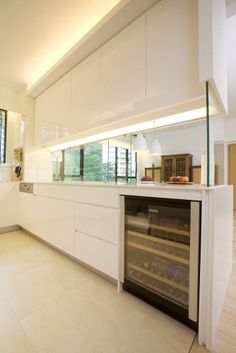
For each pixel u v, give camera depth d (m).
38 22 1.91
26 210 2.94
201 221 1.07
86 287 1.56
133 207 1.46
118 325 1.17
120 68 1.82
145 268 1.44
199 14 1.10
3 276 1.73
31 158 3.28
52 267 1.91
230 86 3.15
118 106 1.83
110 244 1.58
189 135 1.85
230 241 1.74
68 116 2.47
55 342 1.04
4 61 2.55
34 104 3.28
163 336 1.09
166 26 1.48
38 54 2.42
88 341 1.05
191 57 1.35
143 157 2.18
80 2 1.70
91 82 2.13
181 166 1.89
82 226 1.87
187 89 1.38
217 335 1.10
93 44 1.99
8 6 1.72
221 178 1.65
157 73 1.54
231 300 1.42
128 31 1.75
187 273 1.21
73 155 3.10
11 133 3.65
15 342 1.03
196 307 1.09
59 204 2.19
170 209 1.28
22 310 1.29
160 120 1.83
